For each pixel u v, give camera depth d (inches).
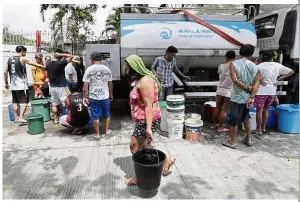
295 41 231.5
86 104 188.1
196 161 150.9
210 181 128.9
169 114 185.0
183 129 193.2
